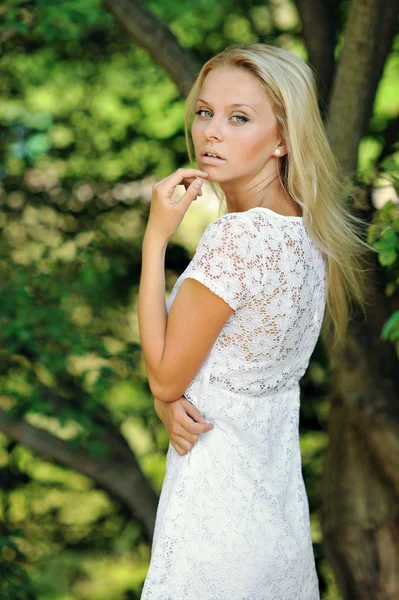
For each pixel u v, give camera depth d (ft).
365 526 14.56
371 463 14.87
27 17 17.66
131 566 23.45
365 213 12.37
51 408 19.92
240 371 7.39
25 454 23.30
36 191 22.15
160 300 7.33
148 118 22.33
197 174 7.43
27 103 22.98
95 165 22.33
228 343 7.32
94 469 21.71
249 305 7.13
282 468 7.88
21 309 19.49
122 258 21.12
